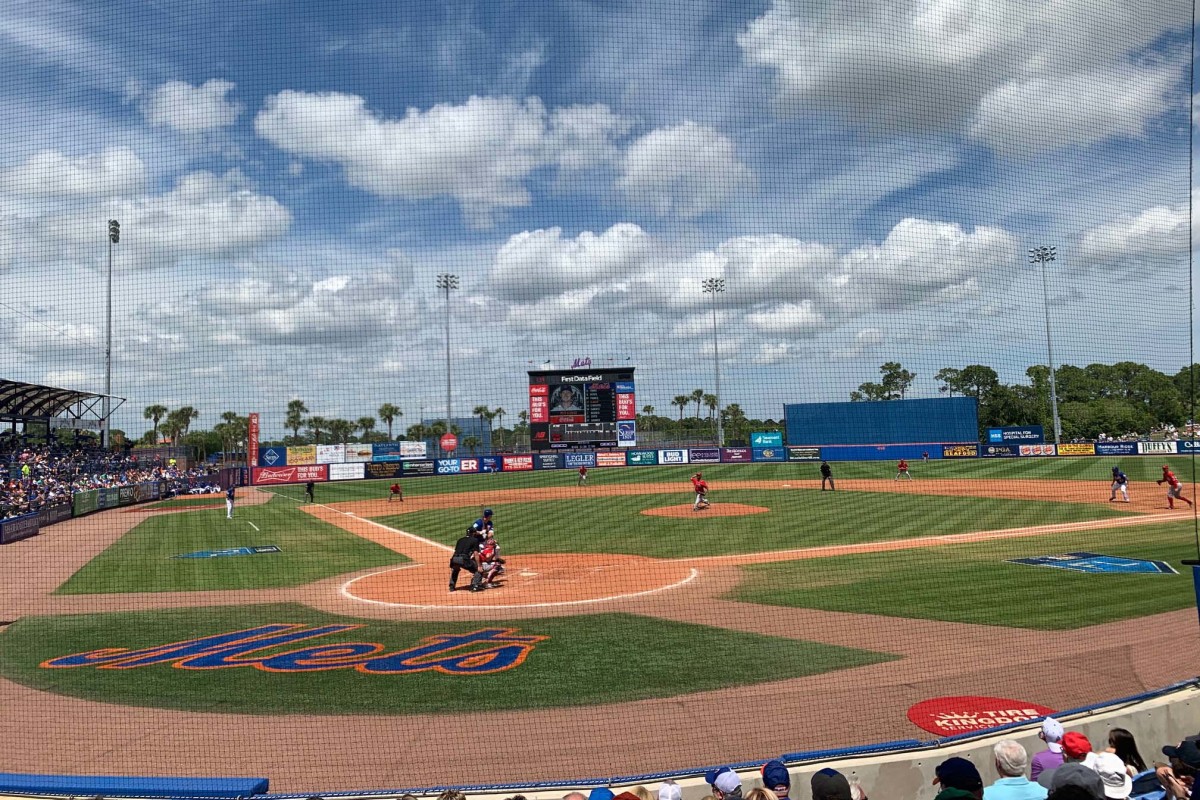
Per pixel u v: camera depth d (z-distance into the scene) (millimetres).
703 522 28812
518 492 45250
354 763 8164
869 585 16578
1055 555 20000
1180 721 7711
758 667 11008
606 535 26219
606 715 9328
